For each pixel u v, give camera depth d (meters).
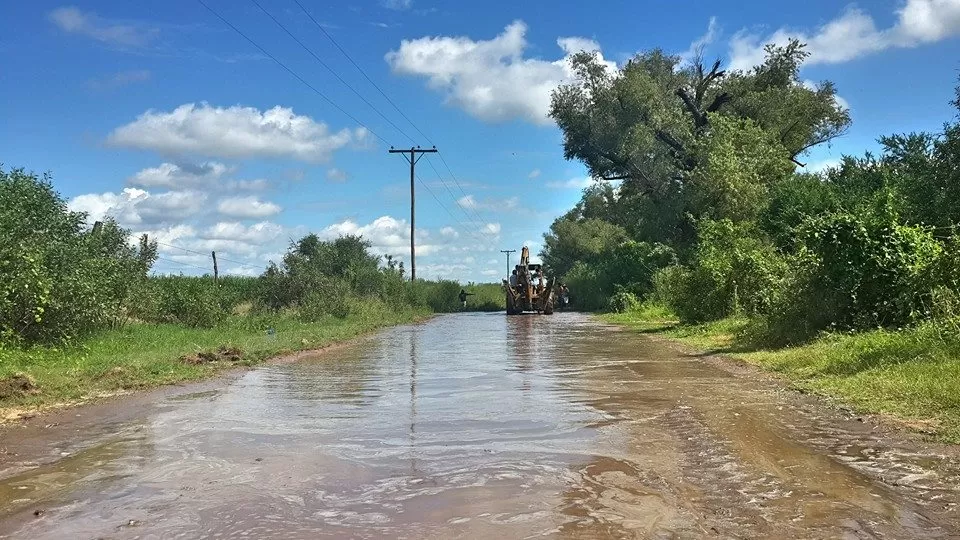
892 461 6.14
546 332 24.64
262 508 5.03
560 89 48.50
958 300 11.04
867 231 14.03
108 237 21.86
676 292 24.16
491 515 4.80
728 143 34.78
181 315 22.78
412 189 47.69
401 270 45.69
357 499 5.21
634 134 42.59
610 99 46.25
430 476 5.80
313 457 6.51
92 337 16.44
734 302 21.25
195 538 4.47
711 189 33.94
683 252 38.47
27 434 8.00
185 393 10.82
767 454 6.44
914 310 12.36
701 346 17.44
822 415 8.21
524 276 42.41
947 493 5.26
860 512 4.86
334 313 30.36
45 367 12.24
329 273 36.69
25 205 16.09
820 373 10.95
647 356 15.35
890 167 23.39
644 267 40.00
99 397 10.49
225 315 23.70
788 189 26.66
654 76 48.78
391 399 9.85
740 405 8.95
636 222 48.38
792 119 42.88
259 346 16.59
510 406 9.07
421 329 28.39
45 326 14.61
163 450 6.96
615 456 6.42
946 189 16.97
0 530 4.73
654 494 5.27
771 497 5.20
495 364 14.20
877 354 10.74
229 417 8.66
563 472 5.88
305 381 12.02
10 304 13.23
